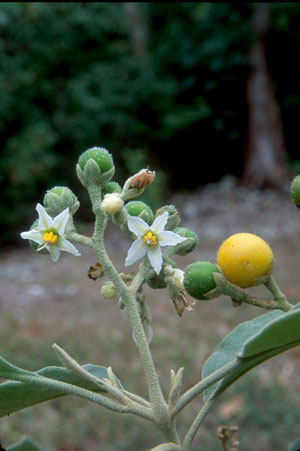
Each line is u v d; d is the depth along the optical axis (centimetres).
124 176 1486
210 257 995
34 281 927
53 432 483
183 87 1617
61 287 885
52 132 1355
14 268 1026
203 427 486
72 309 783
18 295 852
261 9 1553
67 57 1483
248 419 486
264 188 1518
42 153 1283
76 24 1511
